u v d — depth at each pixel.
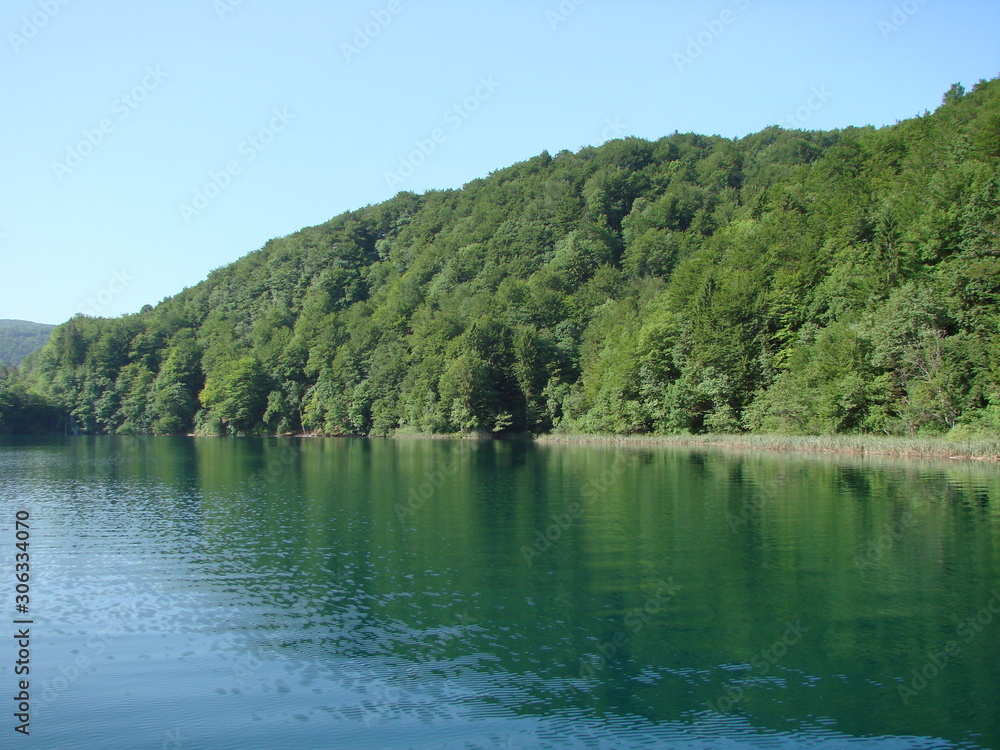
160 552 32.28
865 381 70.44
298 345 150.88
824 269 83.94
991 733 16.20
